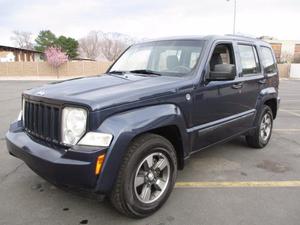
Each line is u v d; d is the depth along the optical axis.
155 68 4.15
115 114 2.85
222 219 3.16
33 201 3.47
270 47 5.88
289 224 3.07
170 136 3.57
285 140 6.22
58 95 2.98
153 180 3.23
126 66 4.53
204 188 3.89
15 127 3.61
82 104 2.75
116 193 2.90
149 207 3.16
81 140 2.74
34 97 3.20
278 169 4.57
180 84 3.47
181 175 4.30
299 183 4.08
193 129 3.66
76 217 3.16
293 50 70.56
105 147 2.70
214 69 3.89
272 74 5.64
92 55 62.78
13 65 37.16
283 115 9.45
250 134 5.21
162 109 3.20
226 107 4.24
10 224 3.01
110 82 3.51
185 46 4.10
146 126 2.96
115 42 59.31
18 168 4.41
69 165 2.68
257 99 5.10
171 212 3.29
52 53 37.41
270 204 3.48
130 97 2.97
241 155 5.19
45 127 3.06
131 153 2.93
